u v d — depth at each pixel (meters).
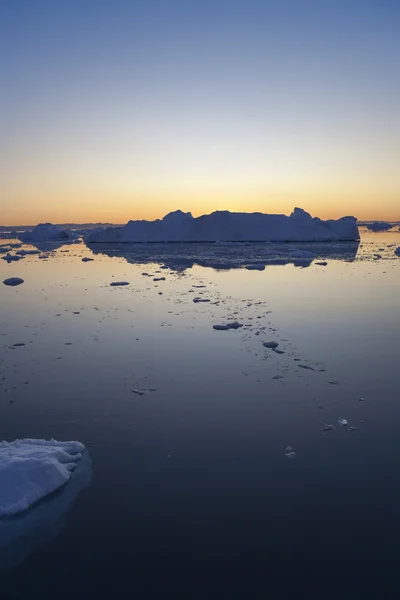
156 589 2.32
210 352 6.13
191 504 2.96
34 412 4.36
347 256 21.00
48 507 2.96
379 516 2.82
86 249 28.23
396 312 8.46
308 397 4.61
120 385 5.01
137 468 3.38
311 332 7.07
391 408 4.34
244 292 11.01
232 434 3.87
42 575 2.42
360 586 2.32
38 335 7.21
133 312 8.79
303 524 2.76
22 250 26.11
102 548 2.60
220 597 2.26
